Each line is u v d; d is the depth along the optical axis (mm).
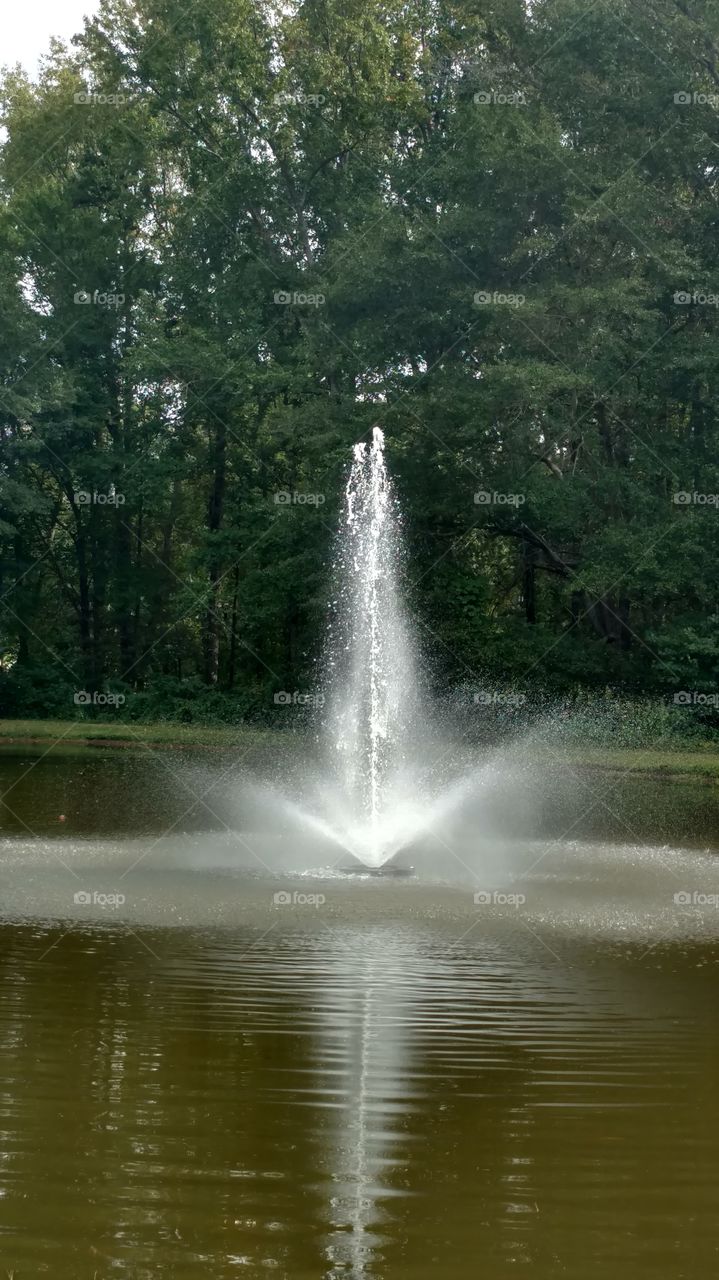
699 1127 5578
